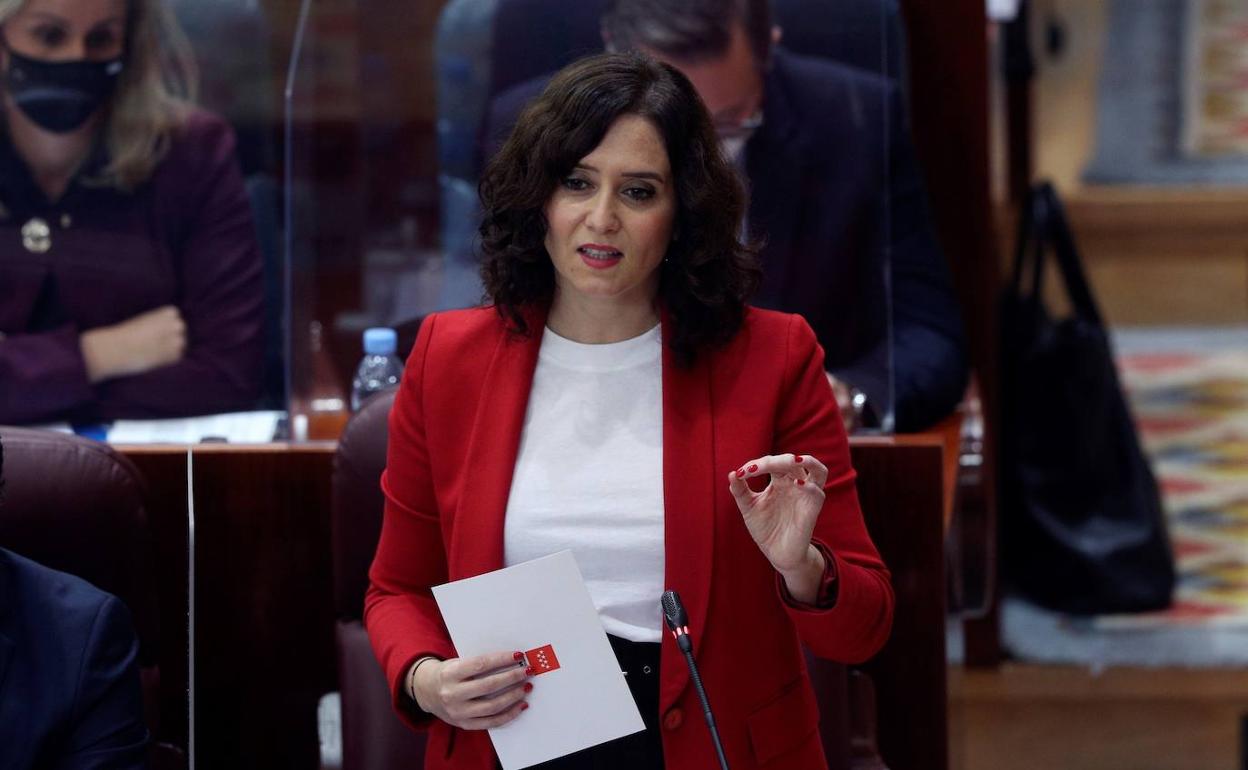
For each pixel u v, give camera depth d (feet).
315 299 33.86
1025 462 48.03
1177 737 42.78
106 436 33.17
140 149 32.53
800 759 22.00
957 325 35.29
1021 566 48.42
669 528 21.38
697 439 21.67
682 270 21.77
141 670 27.12
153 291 32.86
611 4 32.35
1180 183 73.51
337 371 34.42
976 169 40.65
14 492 26.00
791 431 22.04
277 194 32.73
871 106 31.14
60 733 22.65
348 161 33.78
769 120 31.40
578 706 20.97
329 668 31.27
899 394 33.30
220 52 32.32
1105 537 47.34
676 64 31.65
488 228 22.38
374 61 33.55
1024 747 42.52
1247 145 75.66
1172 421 59.16
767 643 21.80
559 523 21.70
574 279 21.43
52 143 32.37
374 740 28.02
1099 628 46.75
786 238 31.55
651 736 21.67
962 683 40.68
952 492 31.76
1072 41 77.82
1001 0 59.62
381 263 34.24
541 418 22.29
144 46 32.24
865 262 31.48
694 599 21.33
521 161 21.61
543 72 33.19
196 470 31.01
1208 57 78.54
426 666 21.71
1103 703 44.24
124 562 26.71
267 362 32.89
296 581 31.19
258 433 32.89
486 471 22.04
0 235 32.68
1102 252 72.08
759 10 31.17
